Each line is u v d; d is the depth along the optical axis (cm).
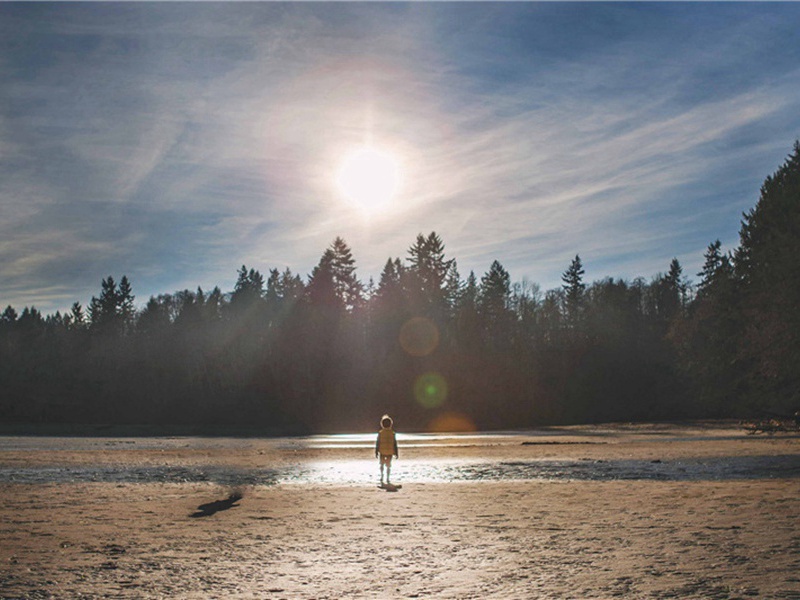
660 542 1231
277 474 2852
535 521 1513
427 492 2127
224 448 4719
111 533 1391
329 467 3170
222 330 11519
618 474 2730
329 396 9825
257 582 975
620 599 855
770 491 1988
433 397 9850
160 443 5475
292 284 13388
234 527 1463
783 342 4103
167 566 1081
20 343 11825
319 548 1223
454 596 888
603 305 12044
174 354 10550
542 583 948
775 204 5162
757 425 5034
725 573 981
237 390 9881
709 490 2044
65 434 7375
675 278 13462
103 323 13875
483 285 12762
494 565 1071
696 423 8338
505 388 10025
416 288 11488
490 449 4416
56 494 2119
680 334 6328
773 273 4341
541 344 11350
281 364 9969
